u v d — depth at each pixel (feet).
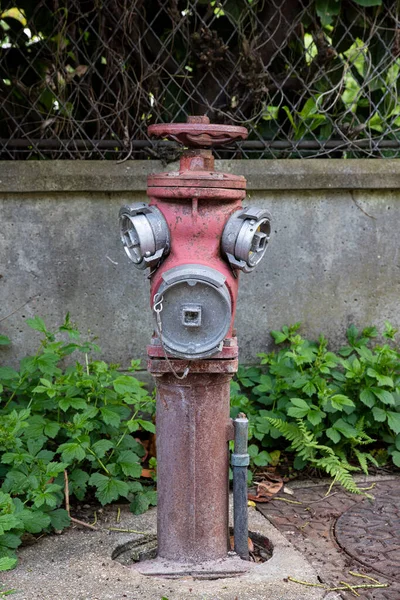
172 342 6.97
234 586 7.02
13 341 9.84
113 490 8.16
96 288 9.89
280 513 8.50
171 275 6.84
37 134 10.17
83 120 10.02
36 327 9.15
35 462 8.03
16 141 9.98
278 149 10.40
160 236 7.02
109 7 9.93
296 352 9.72
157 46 10.33
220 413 7.32
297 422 9.47
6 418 8.22
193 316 6.90
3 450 8.09
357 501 8.75
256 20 10.18
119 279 9.91
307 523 8.29
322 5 10.15
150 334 10.03
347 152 10.61
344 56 10.62
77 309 9.89
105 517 8.36
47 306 9.84
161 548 7.43
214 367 7.14
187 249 7.07
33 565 7.41
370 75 10.48
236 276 7.26
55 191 9.62
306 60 10.61
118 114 10.02
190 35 10.22
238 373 9.97
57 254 9.79
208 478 7.30
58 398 8.71
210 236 7.07
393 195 10.25
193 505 7.29
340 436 9.19
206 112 10.39
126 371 10.03
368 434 9.72
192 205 7.00
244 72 10.20
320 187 9.99
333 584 7.16
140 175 9.73
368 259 10.32
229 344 7.17
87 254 9.84
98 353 9.97
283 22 10.25
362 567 7.46
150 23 10.13
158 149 9.86
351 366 9.64
